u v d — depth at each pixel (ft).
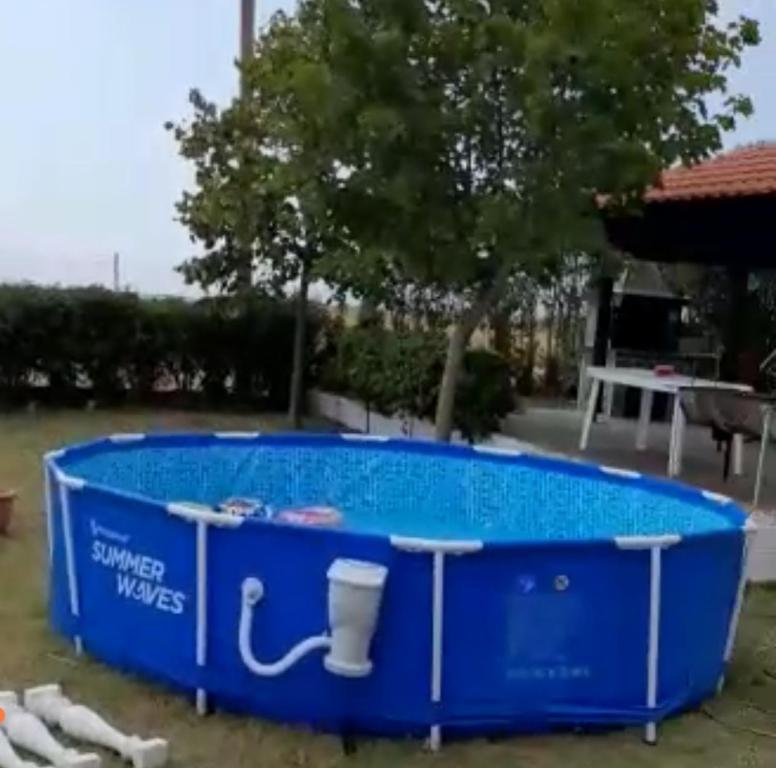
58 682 15.67
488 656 14.24
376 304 40.91
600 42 26.13
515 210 26.81
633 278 43.55
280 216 39.27
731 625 16.57
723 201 32.32
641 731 14.83
